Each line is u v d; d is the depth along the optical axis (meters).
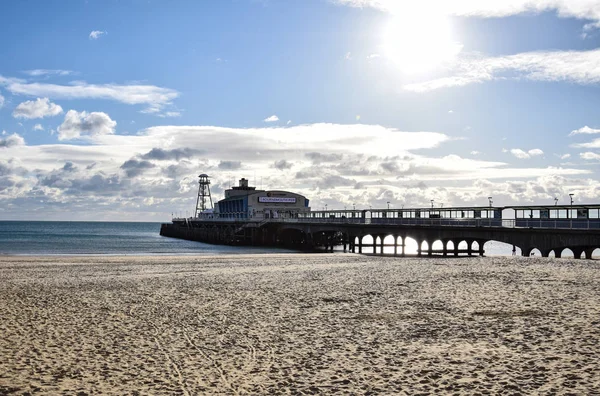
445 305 19.17
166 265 44.03
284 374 11.25
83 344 14.09
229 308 19.78
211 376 11.19
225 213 134.75
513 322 15.62
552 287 22.75
